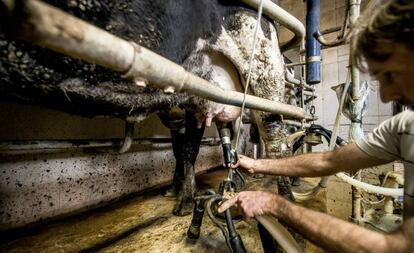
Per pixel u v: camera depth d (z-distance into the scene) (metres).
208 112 1.21
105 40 0.35
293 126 2.50
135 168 1.96
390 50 0.41
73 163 1.50
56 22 0.29
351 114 1.20
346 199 1.81
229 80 1.16
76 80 0.54
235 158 0.94
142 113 0.80
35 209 1.31
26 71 0.47
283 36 4.52
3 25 0.28
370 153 0.71
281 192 1.35
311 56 1.85
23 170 1.27
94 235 1.17
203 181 2.44
